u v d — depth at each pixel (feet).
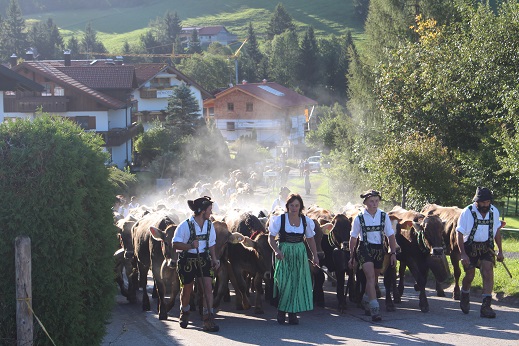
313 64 415.64
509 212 102.68
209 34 591.37
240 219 42.29
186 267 35.83
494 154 73.82
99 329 29.78
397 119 91.50
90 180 29.27
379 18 139.85
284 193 54.54
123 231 45.32
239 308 41.78
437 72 87.45
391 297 41.42
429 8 132.26
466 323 35.94
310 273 37.63
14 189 27.12
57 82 170.60
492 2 223.92
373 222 37.04
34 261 27.12
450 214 43.50
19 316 26.08
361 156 93.81
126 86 189.06
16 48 474.90
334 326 36.35
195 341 33.88
